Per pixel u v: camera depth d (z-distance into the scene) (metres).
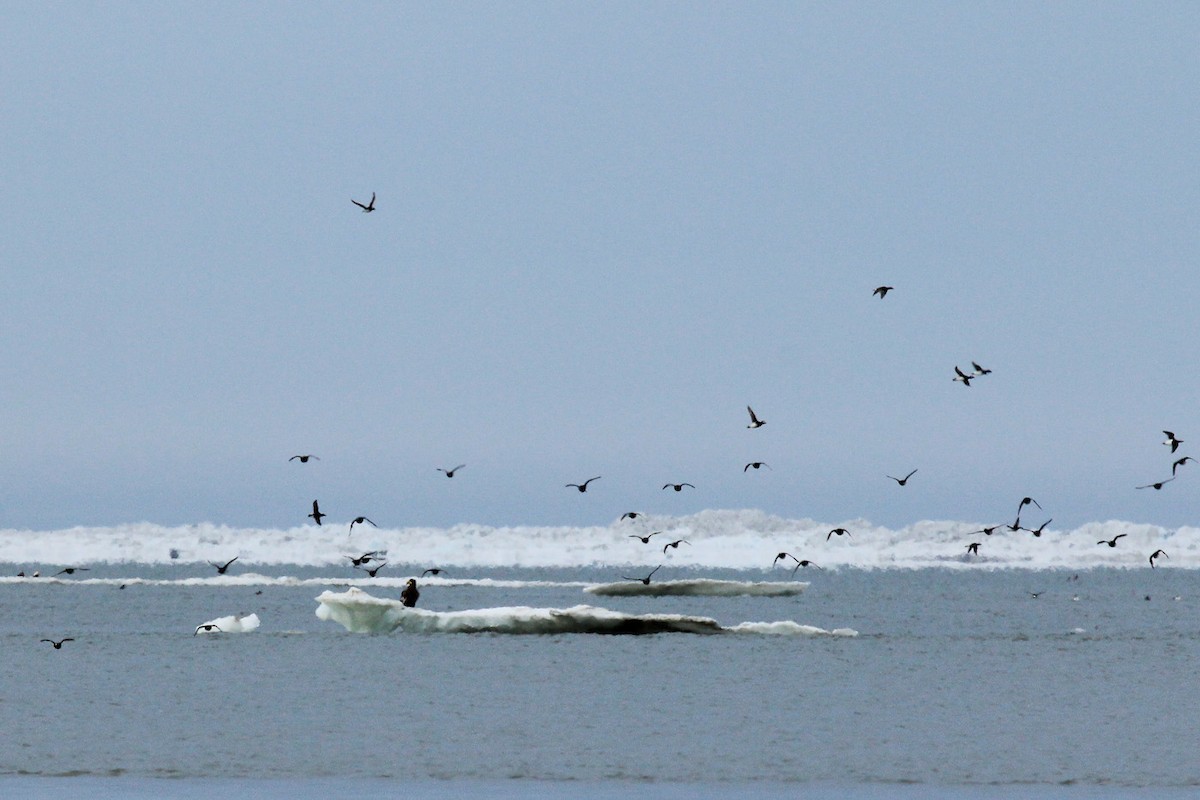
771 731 59.12
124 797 44.91
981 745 56.03
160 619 121.56
